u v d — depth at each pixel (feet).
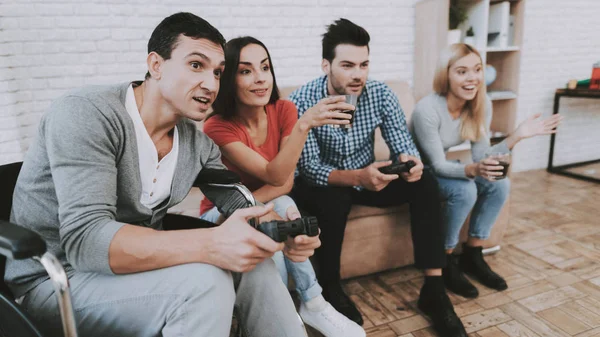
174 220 3.59
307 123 4.01
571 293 5.62
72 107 2.70
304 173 5.36
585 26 11.37
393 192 5.38
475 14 9.28
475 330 4.94
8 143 7.34
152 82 3.06
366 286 5.99
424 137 6.02
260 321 3.07
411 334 4.92
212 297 2.56
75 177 2.58
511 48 9.38
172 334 2.57
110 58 7.94
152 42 2.97
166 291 2.57
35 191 2.85
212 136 4.47
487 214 5.98
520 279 6.03
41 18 7.37
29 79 7.48
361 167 5.93
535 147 11.70
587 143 12.14
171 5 8.13
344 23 5.22
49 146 2.65
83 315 2.70
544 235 7.45
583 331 4.85
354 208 5.69
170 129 3.32
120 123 2.87
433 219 5.04
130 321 2.67
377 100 5.66
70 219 2.51
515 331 4.90
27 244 2.04
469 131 6.04
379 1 9.56
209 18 8.39
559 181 10.64
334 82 5.40
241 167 4.41
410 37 10.02
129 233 2.56
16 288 2.86
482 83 5.86
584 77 11.70
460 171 5.58
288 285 5.43
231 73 4.33
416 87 10.16
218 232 2.64
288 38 9.05
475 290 5.62
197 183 3.59
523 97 11.12
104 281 2.70
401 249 6.10
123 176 2.98
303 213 5.02
